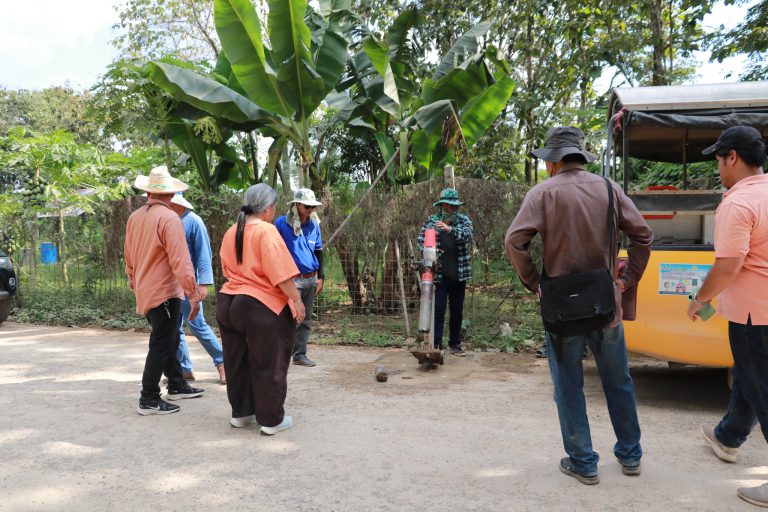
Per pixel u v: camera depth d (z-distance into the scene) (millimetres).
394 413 4262
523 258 2939
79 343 7035
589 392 4832
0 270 8172
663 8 12133
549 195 2891
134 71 8844
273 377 3754
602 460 3342
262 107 8352
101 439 3721
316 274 5922
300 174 8742
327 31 8562
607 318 2814
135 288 4281
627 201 2932
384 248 7395
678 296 4219
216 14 7562
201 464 3311
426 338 5727
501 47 14672
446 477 3115
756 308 2754
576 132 2986
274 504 2816
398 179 9875
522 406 4430
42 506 2799
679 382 5180
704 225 4609
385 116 10070
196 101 8477
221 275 8164
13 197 9883
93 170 10555
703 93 4434
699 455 3410
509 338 6641
